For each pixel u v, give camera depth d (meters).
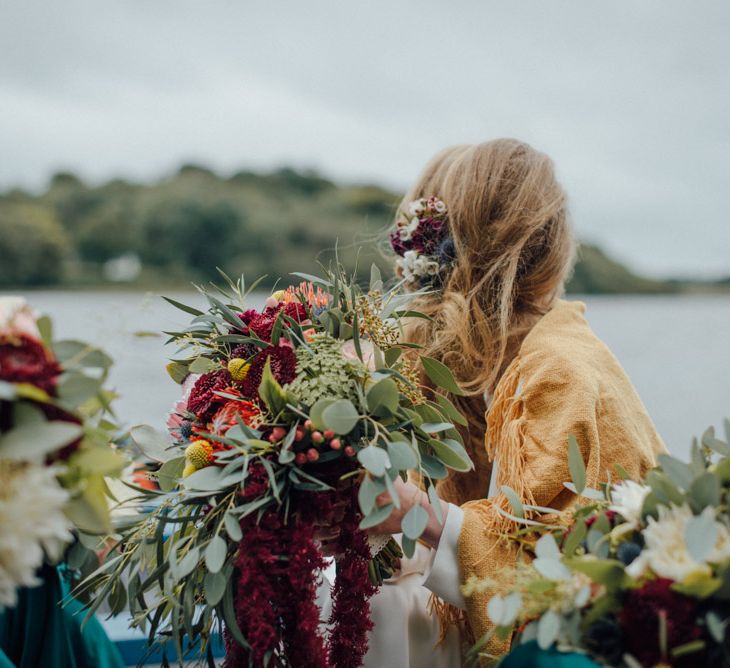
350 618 1.21
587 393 1.39
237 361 1.24
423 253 1.66
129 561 1.28
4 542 0.85
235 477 1.12
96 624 1.37
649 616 0.91
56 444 0.87
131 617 1.38
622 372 1.51
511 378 1.48
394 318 1.38
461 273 1.61
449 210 1.64
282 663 1.17
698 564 0.91
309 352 1.20
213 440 1.18
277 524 1.12
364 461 1.08
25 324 0.97
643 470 1.40
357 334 1.22
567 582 0.98
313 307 1.34
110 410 1.06
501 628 1.05
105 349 1.00
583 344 1.49
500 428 1.48
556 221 1.63
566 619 0.96
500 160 1.63
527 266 1.62
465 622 1.48
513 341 1.60
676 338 3.94
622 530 1.02
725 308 5.22
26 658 1.21
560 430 1.36
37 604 1.23
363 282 1.77
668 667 0.90
